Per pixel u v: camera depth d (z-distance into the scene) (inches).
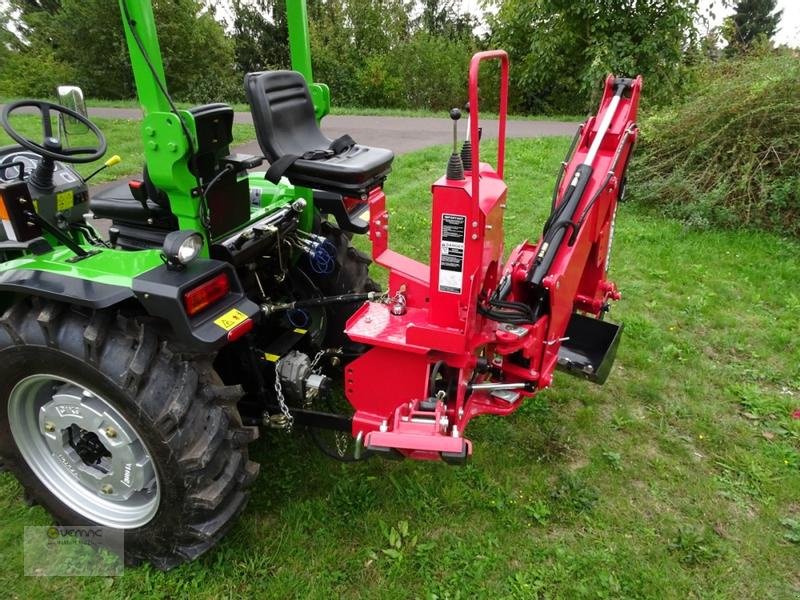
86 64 991.6
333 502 104.8
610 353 118.5
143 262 84.4
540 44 537.3
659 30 451.8
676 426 129.3
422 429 88.4
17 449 95.3
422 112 634.2
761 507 107.9
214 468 85.6
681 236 237.0
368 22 1002.1
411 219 240.2
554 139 417.4
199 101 925.2
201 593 88.5
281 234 106.5
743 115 253.0
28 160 113.3
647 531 101.2
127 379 79.5
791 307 180.7
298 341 115.1
